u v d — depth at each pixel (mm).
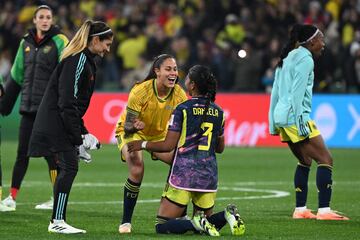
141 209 39094
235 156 68000
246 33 84875
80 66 30938
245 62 80688
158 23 90562
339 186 49500
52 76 31484
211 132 30281
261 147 76312
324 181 36000
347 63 79750
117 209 39062
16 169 39438
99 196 44219
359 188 48562
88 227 33250
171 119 30094
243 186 49312
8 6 93688
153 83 31594
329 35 83375
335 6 89875
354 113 75812
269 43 83500
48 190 46906
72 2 97062
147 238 29688
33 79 39281
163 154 32688
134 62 87375
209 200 30531
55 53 39281
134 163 30906
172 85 31344
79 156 31891
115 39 88125
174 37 88000
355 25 86938
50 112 31406
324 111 76250
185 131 30094
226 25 87188
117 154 68688
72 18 91375
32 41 39562
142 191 46562
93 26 31312
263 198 43750
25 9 92812
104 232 31672
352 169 59469
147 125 32125
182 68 82812
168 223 30312
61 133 31312
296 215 36594
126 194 31203
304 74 35625
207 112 30234
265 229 32938
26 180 51969
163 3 92938
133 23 89812
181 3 93562
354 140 75625
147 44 85250
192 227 30141
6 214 37094
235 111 77562
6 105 40781
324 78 78938
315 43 36250
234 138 77312
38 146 31516
